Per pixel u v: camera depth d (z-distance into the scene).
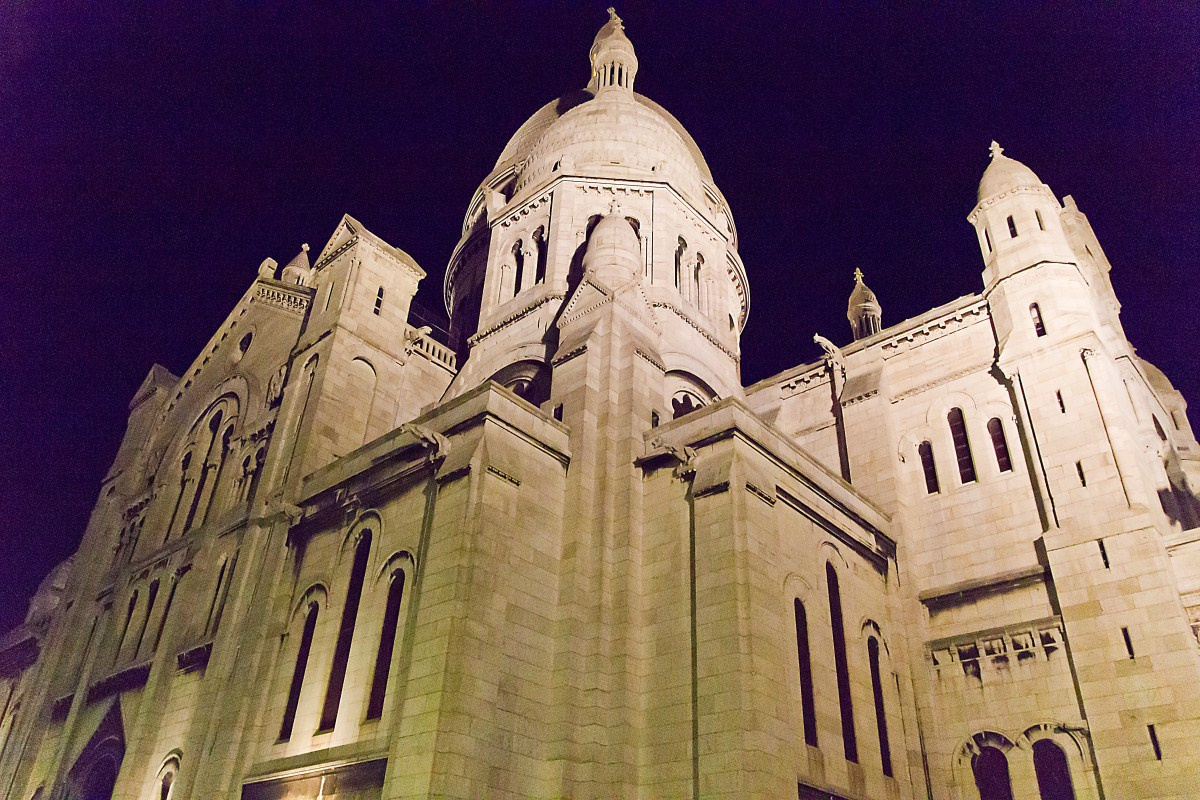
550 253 44.09
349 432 37.88
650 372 33.91
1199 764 26.06
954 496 36.31
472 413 29.23
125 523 49.06
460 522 26.47
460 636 24.47
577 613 27.70
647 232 44.81
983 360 37.84
